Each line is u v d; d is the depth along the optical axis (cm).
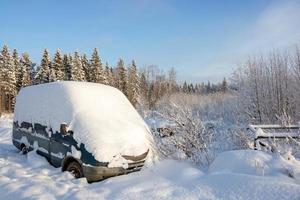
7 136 1611
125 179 638
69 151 715
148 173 672
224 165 632
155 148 780
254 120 1872
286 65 1958
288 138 800
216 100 2753
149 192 541
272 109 1895
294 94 1786
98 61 5769
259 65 2100
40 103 873
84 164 664
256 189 478
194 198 499
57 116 785
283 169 574
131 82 6475
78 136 702
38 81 5738
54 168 763
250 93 2042
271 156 639
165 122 882
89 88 839
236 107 1975
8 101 5625
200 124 856
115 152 672
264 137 790
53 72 5531
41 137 832
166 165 709
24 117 935
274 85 1928
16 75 5916
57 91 832
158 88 7688
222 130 1024
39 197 551
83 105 768
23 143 927
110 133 705
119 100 863
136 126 774
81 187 618
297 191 452
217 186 518
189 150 825
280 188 467
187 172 634
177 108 880
